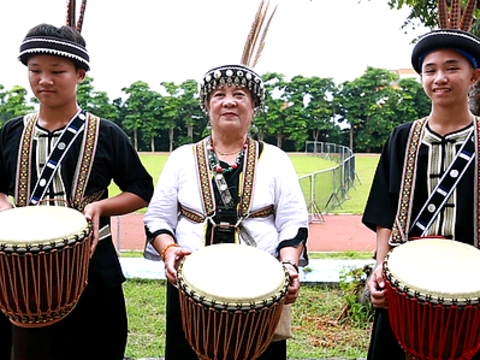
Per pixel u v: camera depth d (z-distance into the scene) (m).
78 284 1.80
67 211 1.87
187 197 1.95
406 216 1.86
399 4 4.45
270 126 34.41
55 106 1.96
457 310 1.48
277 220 1.97
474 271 1.58
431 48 1.76
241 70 1.90
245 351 1.58
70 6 2.07
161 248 1.90
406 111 32.22
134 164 2.19
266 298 1.51
